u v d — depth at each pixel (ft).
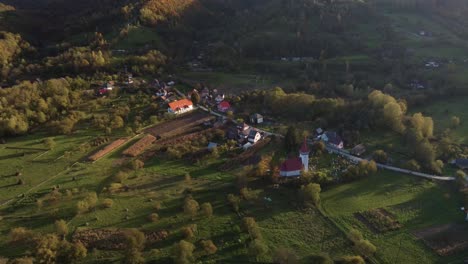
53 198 317.42
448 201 323.98
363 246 263.29
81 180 348.79
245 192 319.27
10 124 421.59
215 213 304.30
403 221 300.40
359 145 405.18
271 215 304.30
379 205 318.86
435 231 289.74
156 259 257.96
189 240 274.57
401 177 356.79
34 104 465.88
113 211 305.94
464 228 292.61
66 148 403.54
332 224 296.10
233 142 407.23
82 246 259.60
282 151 398.42
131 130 433.07
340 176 353.31
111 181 346.74
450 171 366.63
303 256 262.88
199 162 377.09
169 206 312.50
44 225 289.94
